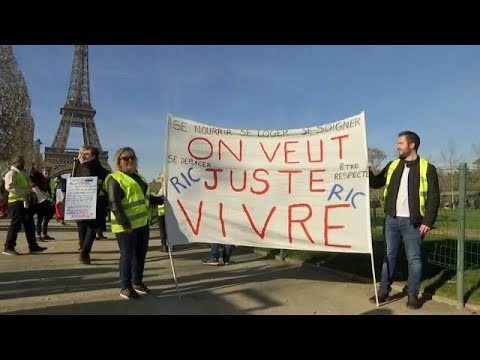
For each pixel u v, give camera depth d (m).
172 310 5.35
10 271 7.52
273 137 6.60
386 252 5.86
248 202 6.41
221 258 9.64
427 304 5.75
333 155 6.26
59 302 5.56
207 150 6.46
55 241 11.95
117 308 5.36
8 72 26.55
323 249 6.11
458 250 5.64
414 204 5.53
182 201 6.26
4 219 22.22
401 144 5.68
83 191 8.21
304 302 5.79
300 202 6.32
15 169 9.38
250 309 5.43
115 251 10.14
